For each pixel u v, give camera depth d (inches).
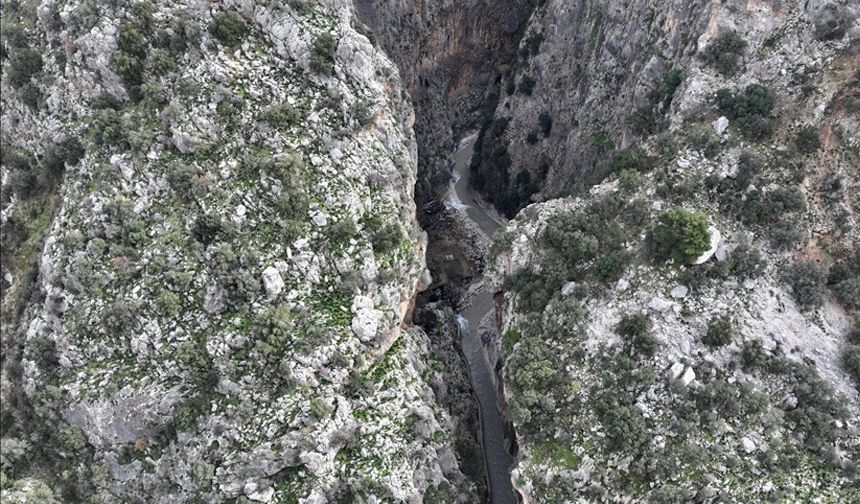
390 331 1865.2
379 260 1866.4
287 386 1665.8
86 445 1736.0
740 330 1622.8
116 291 1764.3
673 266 1739.7
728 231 1770.4
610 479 1552.7
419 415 1806.1
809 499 1406.3
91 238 1804.9
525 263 1987.0
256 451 1589.6
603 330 1744.6
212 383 1692.9
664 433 1557.6
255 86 1910.7
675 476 1488.7
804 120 1796.3
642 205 1850.4
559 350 1782.7
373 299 1839.3
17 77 1984.5
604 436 1605.6
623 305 1750.7
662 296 1706.4
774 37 1894.7
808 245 1721.2
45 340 1780.3
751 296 1670.8
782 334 1612.9
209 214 1788.9
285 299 1765.5
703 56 1974.7
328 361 1704.0
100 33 1871.3
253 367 1691.7
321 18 1962.4
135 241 1800.0
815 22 1834.4
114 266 1779.0
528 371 1732.3
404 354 1920.5
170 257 1766.7
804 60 1833.2
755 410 1531.7
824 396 1512.1
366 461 1667.1
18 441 1739.7
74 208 1847.9
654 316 1697.8
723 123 1877.5
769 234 1747.0
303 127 1913.1
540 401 1705.2
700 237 1640.0
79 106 1932.8
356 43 1945.1
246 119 1873.8
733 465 1472.7
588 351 1740.9
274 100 1914.4
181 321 1731.1
